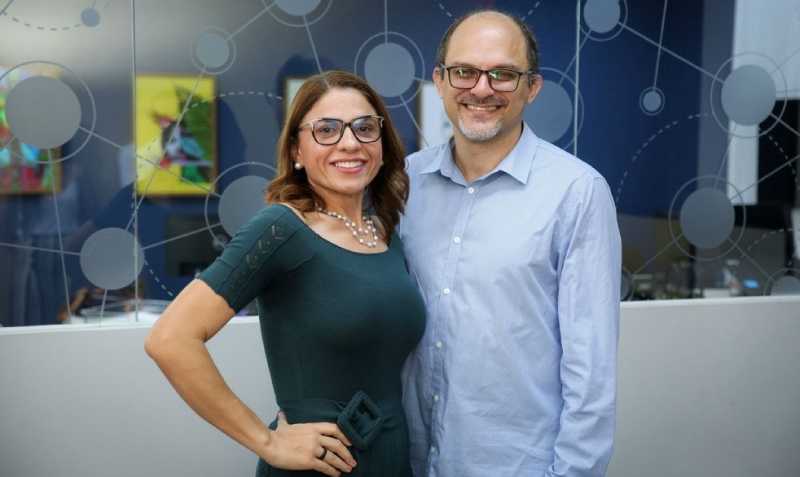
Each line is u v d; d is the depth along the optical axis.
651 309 2.83
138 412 2.51
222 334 2.54
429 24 2.60
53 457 2.46
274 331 1.59
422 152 1.98
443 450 1.73
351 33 2.56
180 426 2.54
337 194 1.66
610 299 1.64
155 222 2.50
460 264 1.74
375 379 1.62
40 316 2.45
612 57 2.75
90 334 2.45
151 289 2.52
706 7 2.80
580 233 1.65
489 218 1.74
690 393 2.90
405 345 1.67
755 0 2.83
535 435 1.70
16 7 2.35
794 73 2.89
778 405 3.00
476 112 1.69
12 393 2.42
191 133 2.49
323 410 1.57
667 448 2.90
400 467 1.66
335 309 1.54
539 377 1.70
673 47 2.79
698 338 2.89
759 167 2.91
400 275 1.67
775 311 2.95
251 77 2.51
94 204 2.45
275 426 1.62
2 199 2.39
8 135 2.38
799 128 2.92
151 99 2.45
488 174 1.74
